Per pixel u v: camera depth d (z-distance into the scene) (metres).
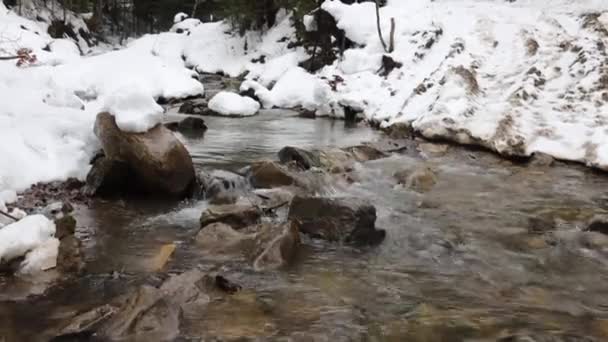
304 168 9.42
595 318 4.82
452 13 18.39
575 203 8.08
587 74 12.47
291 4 24.19
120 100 7.80
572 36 14.80
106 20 42.16
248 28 28.09
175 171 7.68
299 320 4.64
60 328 4.40
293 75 18.31
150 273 5.45
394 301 5.05
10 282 5.14
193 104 16.45
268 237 6.02
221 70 26.70
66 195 7.58
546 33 15.36
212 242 6.13
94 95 16.27
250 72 23.47
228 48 28.12
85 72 18.16
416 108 13.38
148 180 7.66
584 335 4.52
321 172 9.19
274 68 21.17
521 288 5.38
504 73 13.86
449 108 12.20
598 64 12.55
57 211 6.94
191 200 7.88
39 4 31.84
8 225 5.65
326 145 11.67
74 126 8.74
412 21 18.34
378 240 6.56
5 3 28.98
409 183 8.91
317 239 6.48
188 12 44.00
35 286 5.10
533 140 10.75
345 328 4.54
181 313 4.59
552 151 10.44
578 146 10.39
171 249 5.93
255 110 16.23
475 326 4.63
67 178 8.05
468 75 13.24
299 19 22.50
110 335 4.23
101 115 7.90
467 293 5.25
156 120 7.89
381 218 7.37
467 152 11.17
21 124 8.41
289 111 16.91
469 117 11.93
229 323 4.54
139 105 7.83
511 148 10.54
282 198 7.73
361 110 15.09
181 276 5.05
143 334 4.27
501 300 5.12
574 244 6.50
